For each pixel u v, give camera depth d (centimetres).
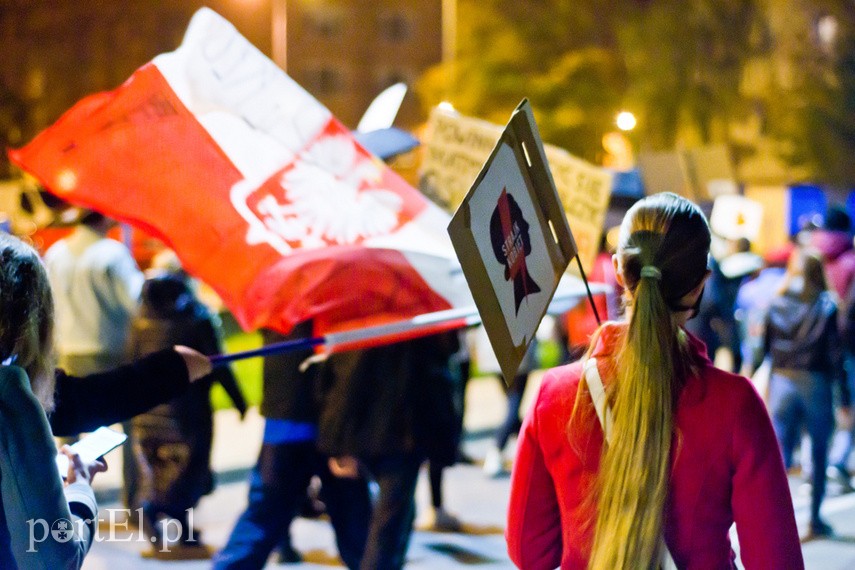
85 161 314
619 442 220
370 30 5431
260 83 337
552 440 232
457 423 472
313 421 460
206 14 332
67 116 313
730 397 222
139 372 289
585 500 227
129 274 664
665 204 235
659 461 217
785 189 3234
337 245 340
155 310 621
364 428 445
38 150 312
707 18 2658
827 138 2769
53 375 235
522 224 229
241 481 848
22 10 2586
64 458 240
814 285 691
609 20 2842
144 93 319
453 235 201
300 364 457
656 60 2658
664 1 2678
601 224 453
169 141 320
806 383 686
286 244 331
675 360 225
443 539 682
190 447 624
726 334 842
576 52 2808
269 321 331
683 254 230
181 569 607
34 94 2588
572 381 233
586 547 227
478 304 208
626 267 237
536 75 2892
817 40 2761
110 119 316
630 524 216
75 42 2656
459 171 459
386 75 5462
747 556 223
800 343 688
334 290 341
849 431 827
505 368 217
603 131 2711
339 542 486
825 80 2759
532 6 2936
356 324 350
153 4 2867
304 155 341
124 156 316
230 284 326
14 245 228
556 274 245
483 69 2906
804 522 723
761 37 2702
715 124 2667
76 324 657
